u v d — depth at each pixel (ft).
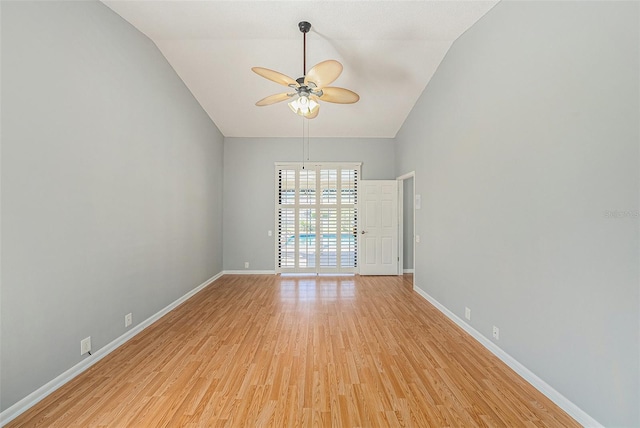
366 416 5.93
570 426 5.65
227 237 19.07
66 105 7.13
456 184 10.81
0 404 5.67
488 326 8.84
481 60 9.21
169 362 8.02
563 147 6.17
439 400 6.44
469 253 9.91
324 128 17.97
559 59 6.27
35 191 6.36
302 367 7.78
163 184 11.63
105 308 8.44
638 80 4.77
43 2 6.53
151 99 10.80
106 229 8.48
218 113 16.19
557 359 6.32
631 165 4.89
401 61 12.07
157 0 8.56
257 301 13.47
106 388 6.83
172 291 12.38
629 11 4.89
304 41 9.74
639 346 4.79
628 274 4.94
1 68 5.69
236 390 6.77
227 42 10.98
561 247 6.23
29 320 6.23
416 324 10.77
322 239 19.08
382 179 19.22
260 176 19.04
